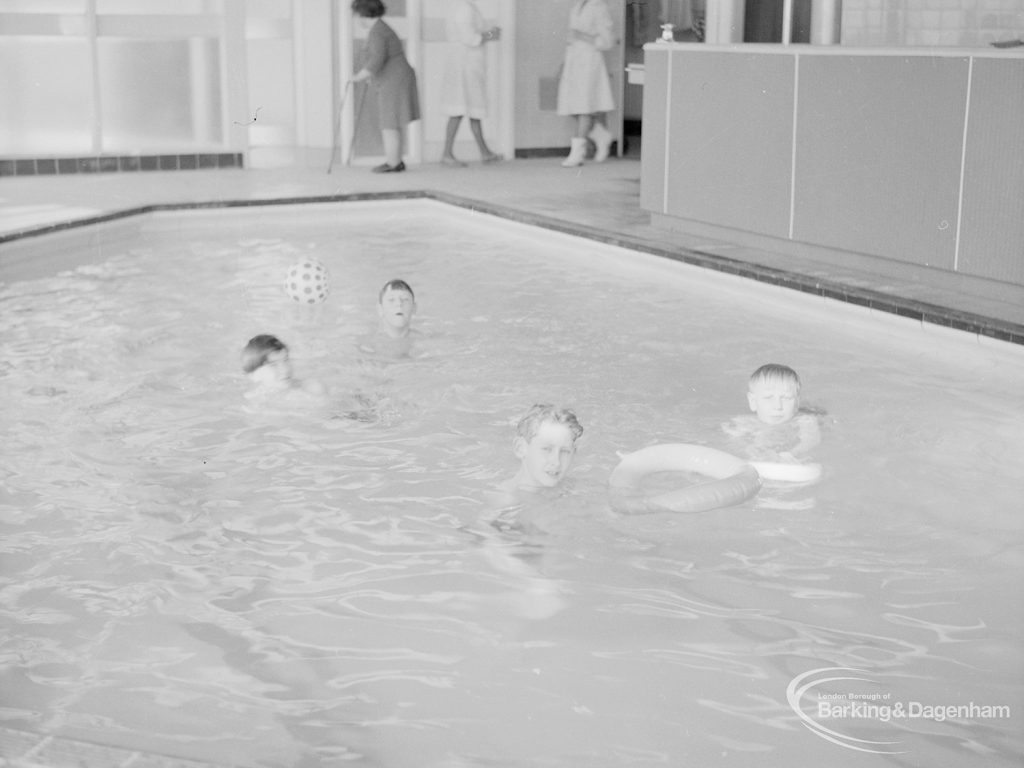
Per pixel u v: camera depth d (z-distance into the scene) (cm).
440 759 259
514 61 1415
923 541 373
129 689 289
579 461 436
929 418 496
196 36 1295
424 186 1170
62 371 555
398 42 1267
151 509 398
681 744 265
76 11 1254
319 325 640
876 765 258
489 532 378
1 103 1252
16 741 237
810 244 784
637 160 1420
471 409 499
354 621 323
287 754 261
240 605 332
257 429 475
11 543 372
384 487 416
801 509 396
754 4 1076
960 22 958
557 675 295
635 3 1598
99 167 1282
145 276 787
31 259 849
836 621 322
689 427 477
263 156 1358
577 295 738
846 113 738
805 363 584
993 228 652
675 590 340
